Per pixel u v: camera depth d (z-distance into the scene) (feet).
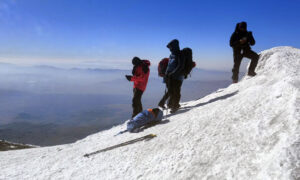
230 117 11.60
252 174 6.81
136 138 16.07
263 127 8.98
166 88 23.20
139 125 18.69
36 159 19.15
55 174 13.78
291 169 5.44
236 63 27.78
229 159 8.38
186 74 21.97
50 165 15.89
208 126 12.02
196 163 9.34
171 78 22.17
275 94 10.92
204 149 10.02
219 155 9.01
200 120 13.43
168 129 15.03
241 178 6.95
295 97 9.20
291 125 7.59
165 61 23.48
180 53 21.40
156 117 18.81
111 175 11.59
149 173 10.45
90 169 13.10
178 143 11.87
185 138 12.04
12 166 18.03
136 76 24.41
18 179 14.33
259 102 11.48
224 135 10.25
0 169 17.66
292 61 23.88
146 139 14.65
